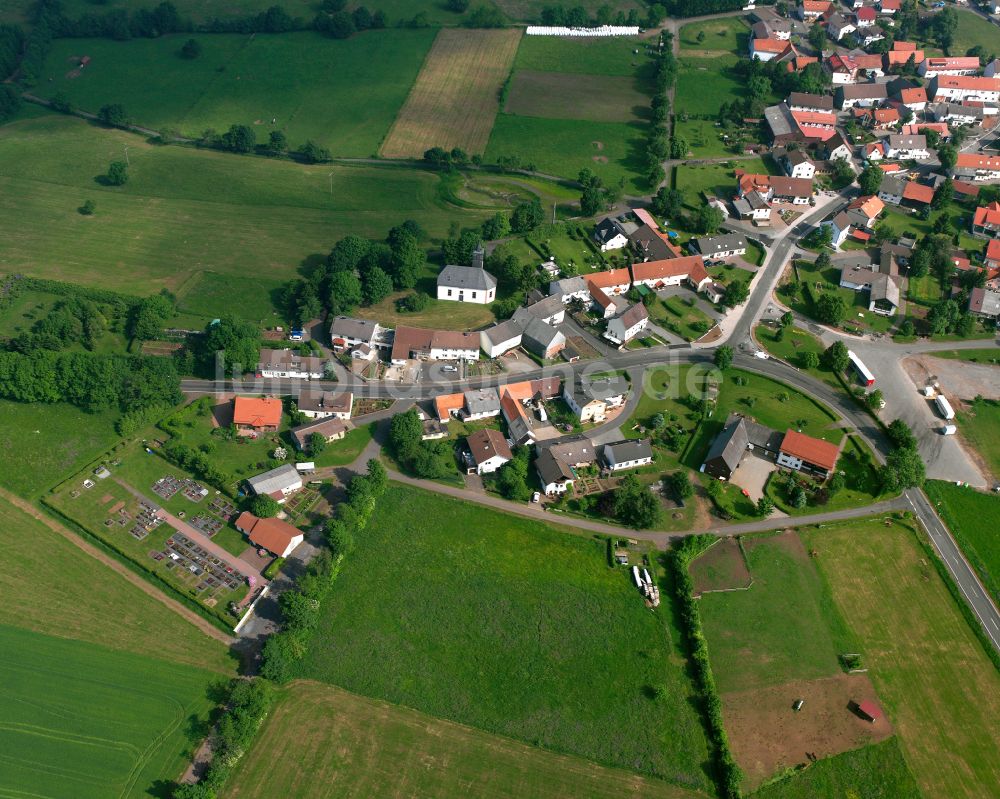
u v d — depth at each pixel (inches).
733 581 5393.7
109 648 4928.6
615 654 4963.1
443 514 5812.0
